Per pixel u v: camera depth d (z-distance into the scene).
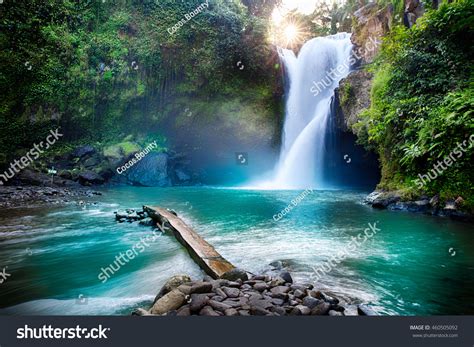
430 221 7.51
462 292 3.41
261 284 3.16
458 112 7.64
